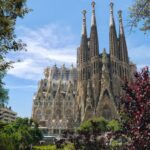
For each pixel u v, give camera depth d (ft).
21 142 315.37
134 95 43.52
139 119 41.09
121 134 46.80
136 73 45.55
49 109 647.15
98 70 653.71
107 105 607.37
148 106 41.19
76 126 593.83
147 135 40.86
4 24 63.31
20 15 67.56
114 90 632.38
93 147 62.34
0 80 115.75
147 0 67.62
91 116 602.03
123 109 45.88
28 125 394.52
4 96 186.29
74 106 639.76
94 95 627.87
